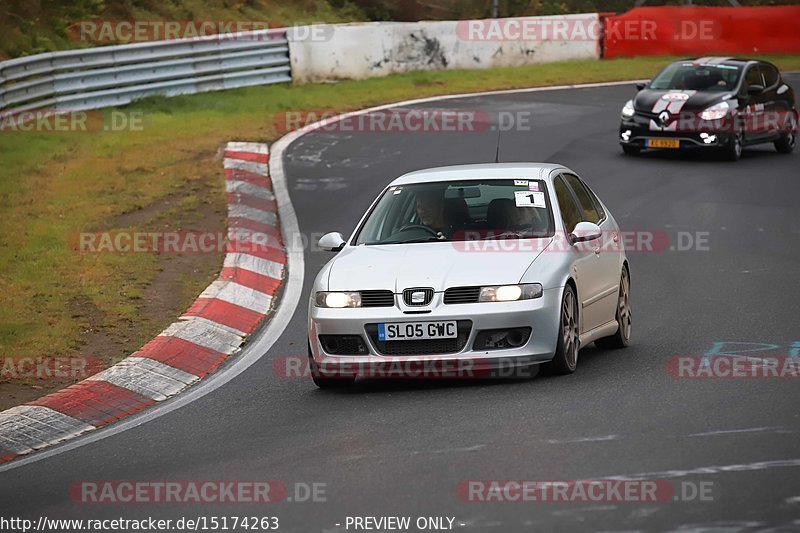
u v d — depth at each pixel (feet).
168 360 114.11
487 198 106.42
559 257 98.89
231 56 312.09
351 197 202.18
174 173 212.23
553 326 95.09
